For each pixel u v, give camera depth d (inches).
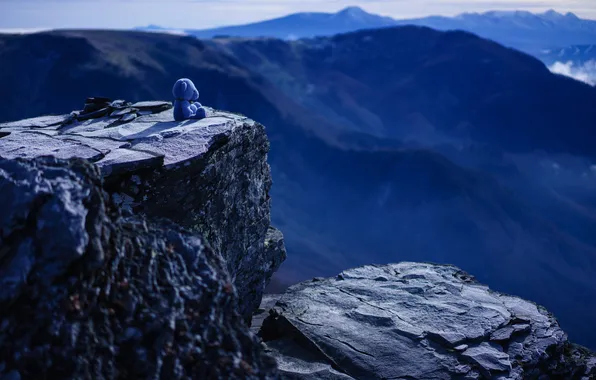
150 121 344.5
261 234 400.2
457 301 374.0
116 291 141.9
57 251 128.5
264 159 400.5
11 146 274.1
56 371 120.4
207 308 156.7
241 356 153.0
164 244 163.5
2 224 128.2
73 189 138.3
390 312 356.2
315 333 331.9
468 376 293.3
